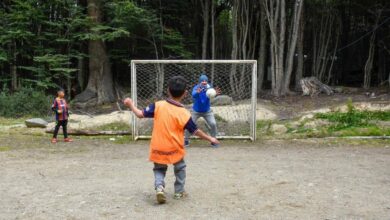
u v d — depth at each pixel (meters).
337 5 18.33
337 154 7.36
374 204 4.29
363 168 6.10
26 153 7.56
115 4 15.31
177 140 4.23
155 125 4.27
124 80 19.44
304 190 4.86
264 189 4.92
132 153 7.66
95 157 7.23
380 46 18.75
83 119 11.35
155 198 4.54
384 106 11.30
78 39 16.95
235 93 14.87
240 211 4.08
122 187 5.03
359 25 20.16
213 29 17.42
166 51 18.39
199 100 8.30
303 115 11.17
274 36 15.69
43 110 13.70
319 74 18.78
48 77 15.87
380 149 7.82
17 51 16.38
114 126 10.70
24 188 4.99
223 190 4.88
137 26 16.83
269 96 15.41
